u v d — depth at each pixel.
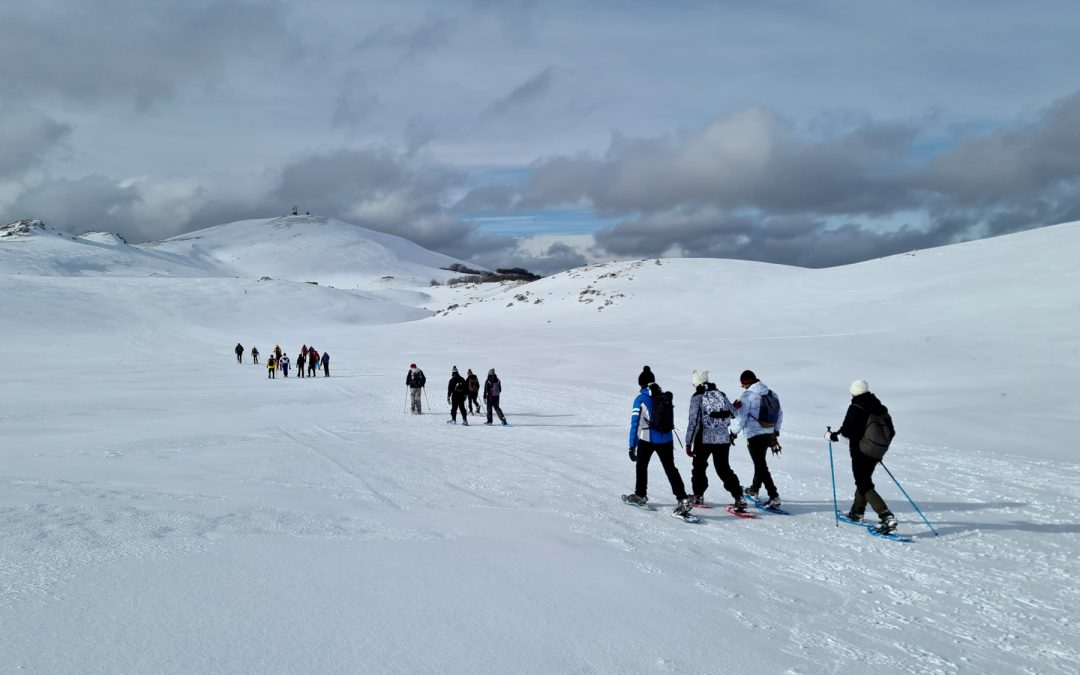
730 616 4.95
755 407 8.70
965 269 55.25
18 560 5.30
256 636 4.09
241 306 91.81
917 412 17.97
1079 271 46.31
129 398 24.91
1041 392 20.34
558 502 8.70
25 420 18.25
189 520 6.72
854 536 7.43
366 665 3.79
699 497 8.87
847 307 53.06
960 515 8.36
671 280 77.94
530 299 83.81
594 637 4.39
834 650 4.46
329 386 30.89
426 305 153.00
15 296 77.56
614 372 31.22
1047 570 6.25
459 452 12.88
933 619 5.07
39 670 3.54
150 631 4.09
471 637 4.26
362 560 5.72
